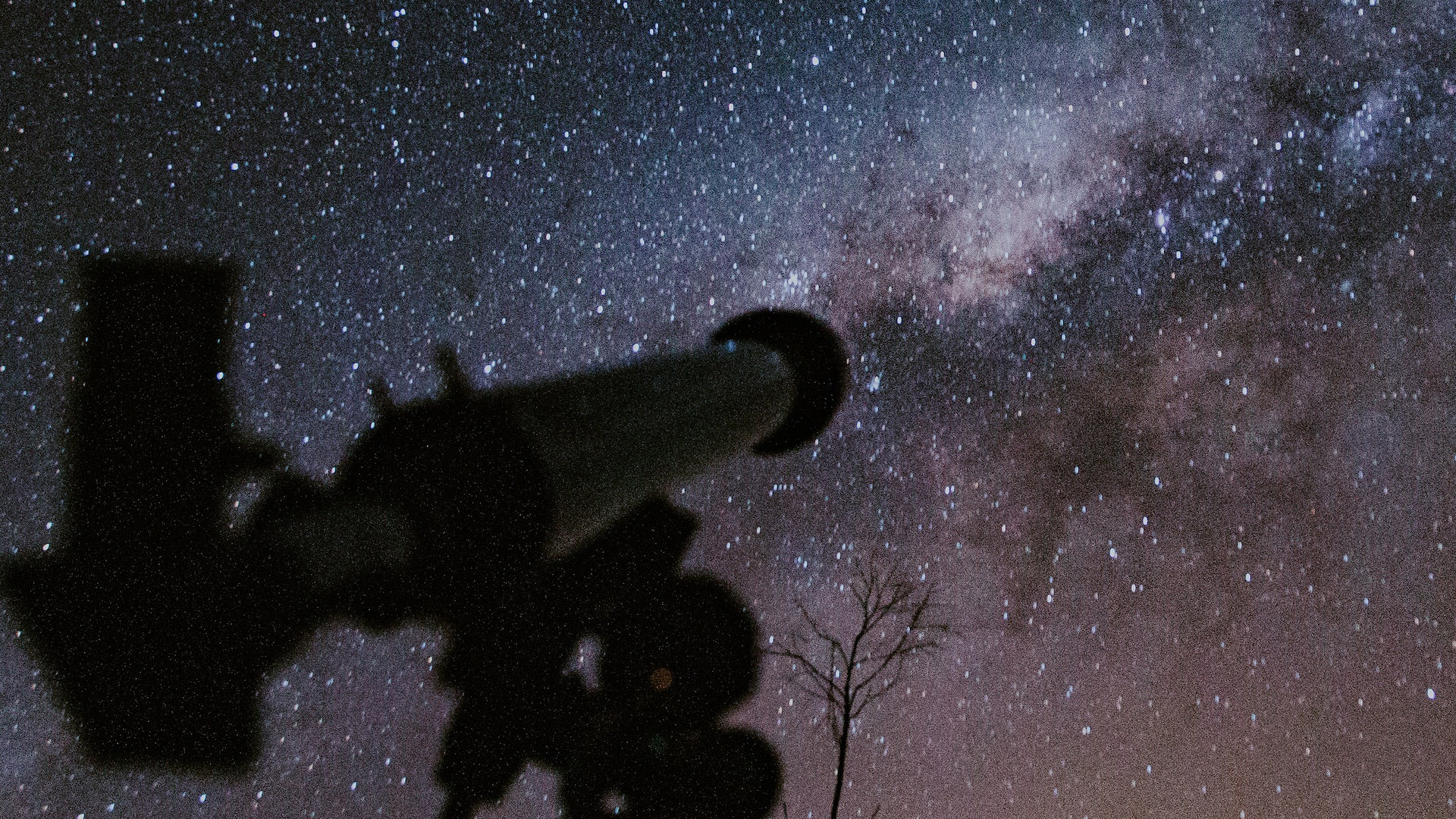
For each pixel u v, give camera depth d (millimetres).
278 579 817
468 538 1062
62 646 737
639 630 1623
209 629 772
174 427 782
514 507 1112
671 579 1669
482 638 1433
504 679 1493
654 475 1572
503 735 1524
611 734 1607
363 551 926
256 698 790
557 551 1372
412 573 997
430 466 1041
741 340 2484
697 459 1800
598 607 1593
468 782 1518
